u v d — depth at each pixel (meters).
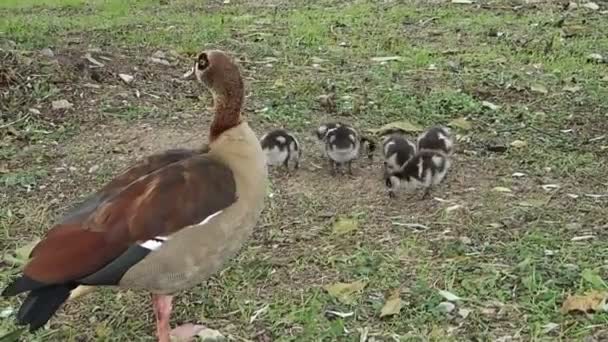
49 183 4.09
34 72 4.75
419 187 3.93
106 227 3.14
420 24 5.86
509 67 5.12
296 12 6.20
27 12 6.55
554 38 5.51
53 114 4.54
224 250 3.25
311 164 4.22
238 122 3.32
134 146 4.32
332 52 5.37
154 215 3.16
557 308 3.41
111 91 4.73
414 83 4.92
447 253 3.65
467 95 4.76
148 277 3.17
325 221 3.84
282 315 3.42
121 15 6.32
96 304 3.49
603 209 3.88
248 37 5.62
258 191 3.30
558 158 4.21
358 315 3.41
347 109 4.65
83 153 4.28
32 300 3.10
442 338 3.31
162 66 5.04
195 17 6.16
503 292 3.47
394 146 4.11
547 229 3.77
